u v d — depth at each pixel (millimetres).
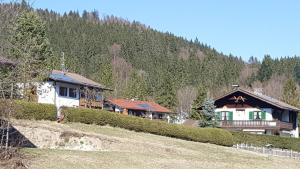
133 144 39594
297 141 63750
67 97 60500
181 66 161125
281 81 166125
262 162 40688
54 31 168875
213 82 160625
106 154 31266
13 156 24812
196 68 166750
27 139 36625
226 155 42594
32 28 52156
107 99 83688
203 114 72938
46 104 43438
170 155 37031
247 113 74500
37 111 42312
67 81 59281
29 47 30266
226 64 180750
